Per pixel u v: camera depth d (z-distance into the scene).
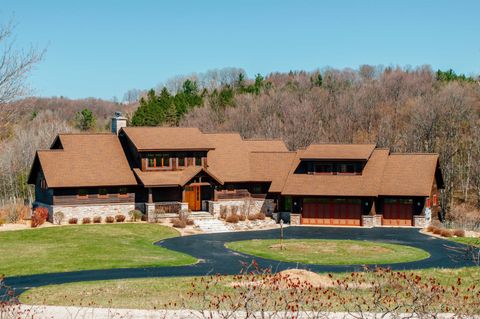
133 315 26.31
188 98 136.62
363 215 64.81
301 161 69.00
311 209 66.62
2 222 59.09
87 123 130.50
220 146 71.88
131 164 65.56
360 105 115.06
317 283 33.28
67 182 60.62
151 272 40.06
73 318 25.91
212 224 63.00
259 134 105.31
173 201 65.62
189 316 24.84
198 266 42.69
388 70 159.12
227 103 132.38
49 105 199.25
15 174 90.19
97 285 34.78
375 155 69.00
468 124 99.06
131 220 63.19
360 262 44.53
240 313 24.25
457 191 89.81
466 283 34.06
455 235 58.44
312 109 113.38
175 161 66.12
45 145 91.94
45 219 60.69
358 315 24.36
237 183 68.44
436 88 132.25
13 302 27.23
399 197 65.06
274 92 131.75
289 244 53.12
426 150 89.31
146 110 123.94
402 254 48.06
